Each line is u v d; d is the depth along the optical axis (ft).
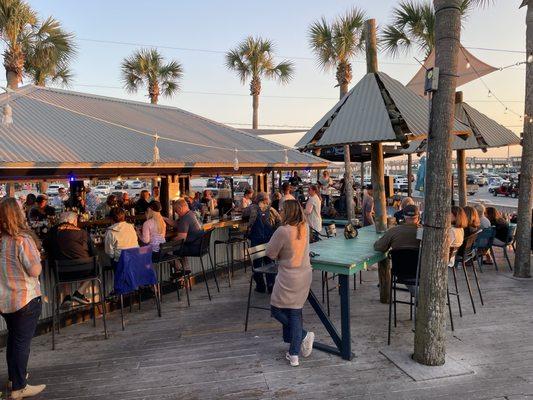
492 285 21.30
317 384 11.40
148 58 74.23
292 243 12.09
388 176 50.14
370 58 17.95
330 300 19.27
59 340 15.34
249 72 75.25
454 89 11.73
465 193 29.99
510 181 136.05
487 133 23.67
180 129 29.91
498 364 12.34
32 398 11.05
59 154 17.85
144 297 20.43
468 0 32.83
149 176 26.50
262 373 12.12
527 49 22.17
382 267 18.49
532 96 22.04
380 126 15.07
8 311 10.71
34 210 27.07
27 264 10.62
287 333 13.34
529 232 22.44
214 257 25.09
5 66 45.34
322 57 50.93
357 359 12.89
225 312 18.22
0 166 15.49
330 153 45.57
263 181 44.09
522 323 15.80
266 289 21.34
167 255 19.75
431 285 12.12
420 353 12.39
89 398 10.99
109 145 20.85
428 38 42.24
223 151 27.63
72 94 28.58
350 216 42.91
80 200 32.35
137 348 14.38
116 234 16.90
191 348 14.21
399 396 10.68
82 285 17.54
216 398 10.85
